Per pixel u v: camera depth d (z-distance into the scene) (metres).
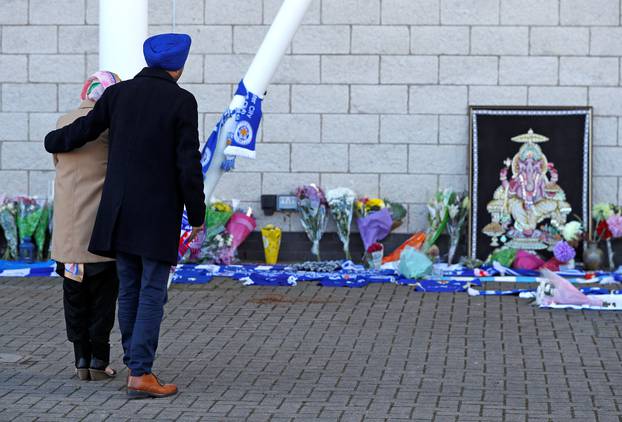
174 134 7.25
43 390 7.51
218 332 9.36
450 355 8.56
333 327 9.57
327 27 13.27
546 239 13.00
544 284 10.64
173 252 7.28
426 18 13.21
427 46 13.22
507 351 8.70
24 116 13.56
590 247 12.66
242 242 13.39
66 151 7.52
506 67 13.18
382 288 11.52
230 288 11.45
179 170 7.20
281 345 8.89
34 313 10.13
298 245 13.45
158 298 7.29
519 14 13.16
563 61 13.16
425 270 11.92
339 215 13.06
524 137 13.12
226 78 13.41
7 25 13.50
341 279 11.77
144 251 7.16
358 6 13.25
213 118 13.43
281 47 10.14
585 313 10.23
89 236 7.55
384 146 13.33
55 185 7.69
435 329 9.52
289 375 7.94
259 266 12.82
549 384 7.70
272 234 13.13
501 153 13.13
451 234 13.07
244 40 13.36
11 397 7.31
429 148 13.29
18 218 12.91
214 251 12.96
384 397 7.35
